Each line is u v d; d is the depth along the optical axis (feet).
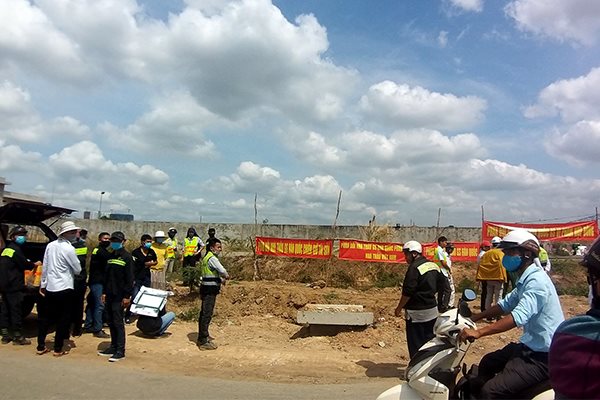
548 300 12.69
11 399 19.39
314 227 85.15
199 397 20.53
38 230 39.34
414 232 76.89
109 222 93.20
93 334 32.35
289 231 86.12
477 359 28.86
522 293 13.08
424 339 22.90
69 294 27.07
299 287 53.83
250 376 24.62
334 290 52.60
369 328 34.42
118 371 24.32
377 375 25.34
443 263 36.78
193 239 51.37
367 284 58.03
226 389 21.93
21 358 26.08
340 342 32.17
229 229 89.66
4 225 34.94
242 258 67.92
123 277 27.02
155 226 92.32
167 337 32.14
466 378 13.62
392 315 38.81
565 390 6.56
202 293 29.81
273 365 26.71
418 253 23.75
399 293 51.31
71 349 28.55
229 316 39.40
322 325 34.06
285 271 62.90
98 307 32.32
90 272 32.71
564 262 62.28
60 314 26.89
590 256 6.88
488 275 37.24
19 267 29.53
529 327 12.88
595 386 6.27
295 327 36.06
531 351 12.68
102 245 32.78
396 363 27.76
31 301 32.94
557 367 6.72
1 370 23.54
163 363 26.43
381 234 66.28
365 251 59.31
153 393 20.86
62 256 26.86
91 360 26.37
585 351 6.42
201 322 29.48
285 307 41.50
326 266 60.49
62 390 20.79
